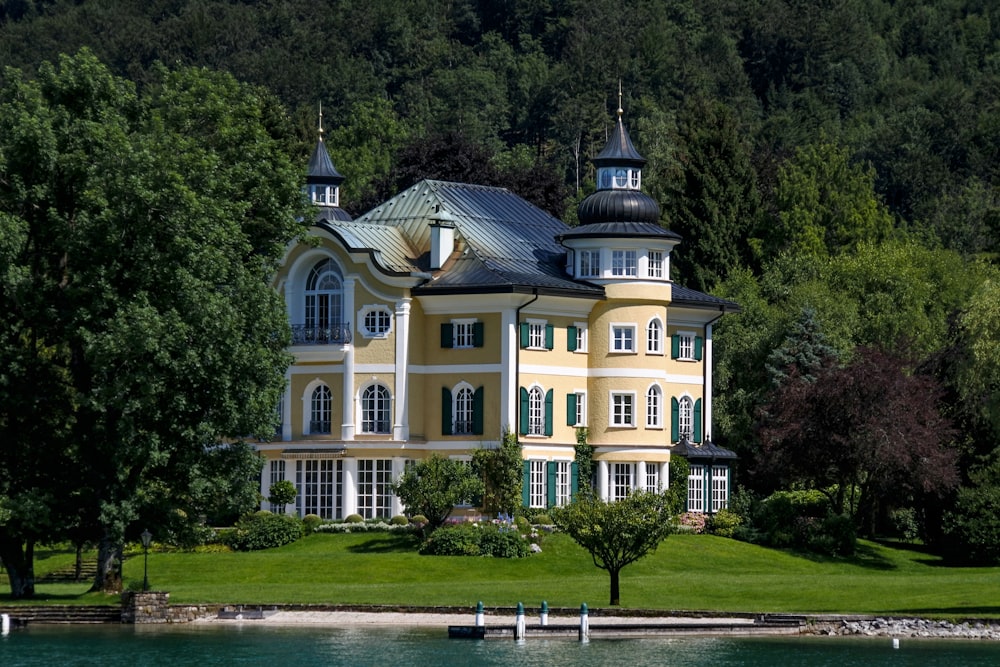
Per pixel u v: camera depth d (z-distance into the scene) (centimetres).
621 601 18588
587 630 16925
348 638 16712
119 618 17800
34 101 18650
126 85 19550
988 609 18375
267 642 16400
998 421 18775
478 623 16912
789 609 18388
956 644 16800
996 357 18562
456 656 15750
